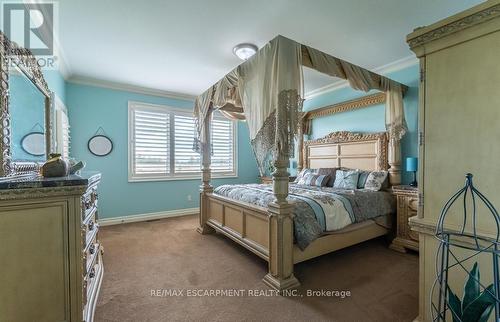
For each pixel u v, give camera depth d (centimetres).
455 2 213
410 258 272
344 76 255
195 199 515
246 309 180
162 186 478
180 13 226
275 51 197
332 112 441
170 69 364
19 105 170
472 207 126
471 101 127
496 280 104
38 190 129
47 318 135
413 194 281
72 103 394
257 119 216
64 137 323
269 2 211
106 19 235
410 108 338
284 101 193
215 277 229
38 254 132
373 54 319
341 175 365
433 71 141
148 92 462
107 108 424
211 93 323
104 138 420
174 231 380
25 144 182
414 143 334
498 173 118
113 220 427
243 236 275
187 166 507
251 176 596
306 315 173
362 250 298
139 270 243
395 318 169
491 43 119
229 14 228
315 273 236
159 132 475
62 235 139
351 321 166
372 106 382
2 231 123
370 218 285
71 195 141
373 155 368
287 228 210
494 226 119
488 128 121
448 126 136
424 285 147
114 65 349
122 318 170
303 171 438
